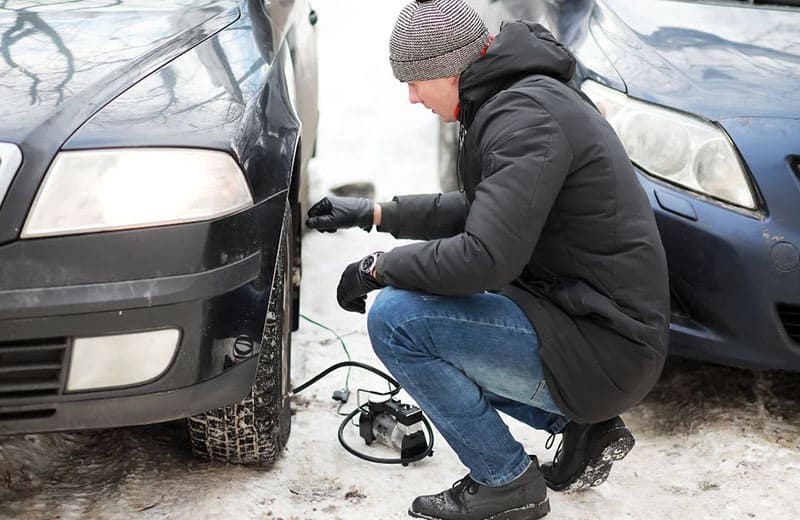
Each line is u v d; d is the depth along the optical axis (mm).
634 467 2582
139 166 1908
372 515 2287
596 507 2365
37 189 1846
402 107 6020
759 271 2551
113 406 1910
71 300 1835
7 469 2336
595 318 2004
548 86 1967
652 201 2672
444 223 2371
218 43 2404
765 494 2426
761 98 2775
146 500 2258
